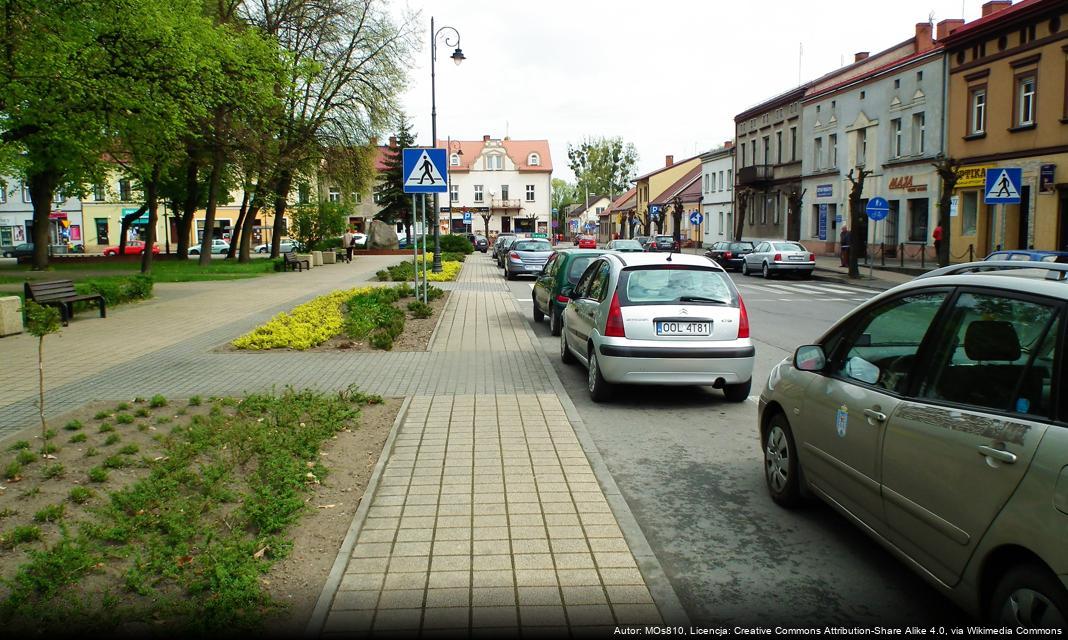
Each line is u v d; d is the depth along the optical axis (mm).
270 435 6320
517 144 100438
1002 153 28141
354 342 11969
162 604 3678
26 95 17703
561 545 4449
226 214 81000
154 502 4930
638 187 97938
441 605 3729
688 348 8094
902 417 3734
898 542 3756
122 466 5766
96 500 5105
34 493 5180
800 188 46500
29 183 35250
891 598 3936
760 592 4000
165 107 19656
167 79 19359
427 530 4664
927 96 32969
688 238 72562
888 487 3812
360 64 39062
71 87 17797
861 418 4121
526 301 20203
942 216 25188
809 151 44969
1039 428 2896
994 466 3043
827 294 24016
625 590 3908
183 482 5352
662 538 4723
